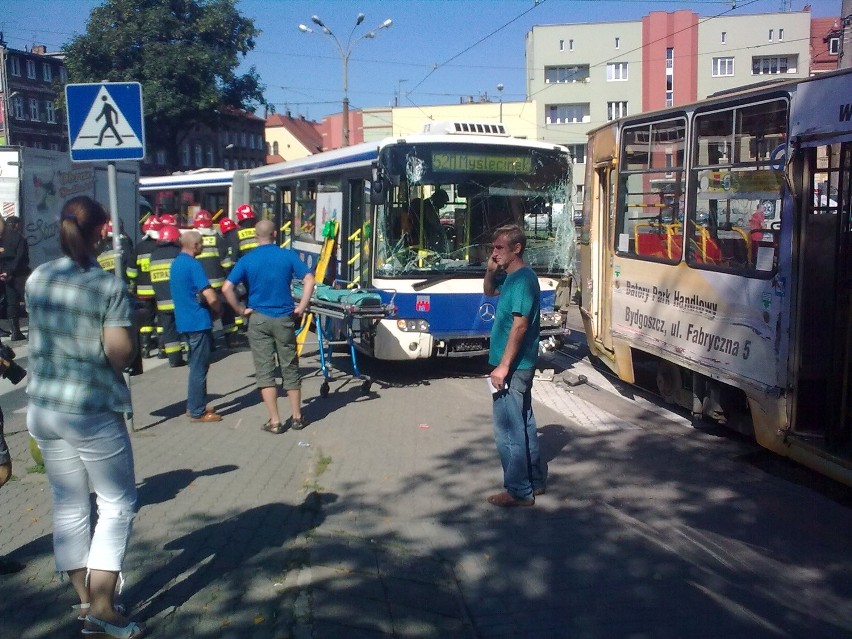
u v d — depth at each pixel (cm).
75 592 449
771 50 5397
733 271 704
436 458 734
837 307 609
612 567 512
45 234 1786
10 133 5888
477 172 1062
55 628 411
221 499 612
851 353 604
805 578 499
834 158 633
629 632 433
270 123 8212
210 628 415
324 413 900
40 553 502
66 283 383
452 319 1051
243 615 429
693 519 594
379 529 566
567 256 1126
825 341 626
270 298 800
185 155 6141
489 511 606
